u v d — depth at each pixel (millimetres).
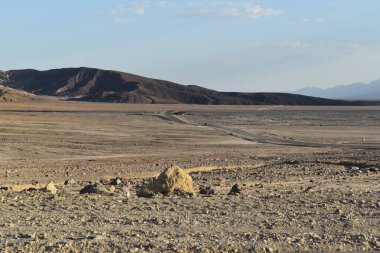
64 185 22641
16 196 16906
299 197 17156
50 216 13305
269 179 24875
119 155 45094
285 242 10609
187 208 14750
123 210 14281
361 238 11102
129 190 19516
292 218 13297
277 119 124750
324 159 38469
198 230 11703
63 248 9812
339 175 26750
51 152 46156
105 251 9734
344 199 16656
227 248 10031
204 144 58500
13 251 9617
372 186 21469
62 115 119062
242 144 59594
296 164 34406
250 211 14336
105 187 18734
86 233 11211
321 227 12250
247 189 20250
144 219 12922
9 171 30016
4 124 74938
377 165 32750
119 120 101938
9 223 12250
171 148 52406
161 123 97188
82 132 69750
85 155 44781
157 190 17844
